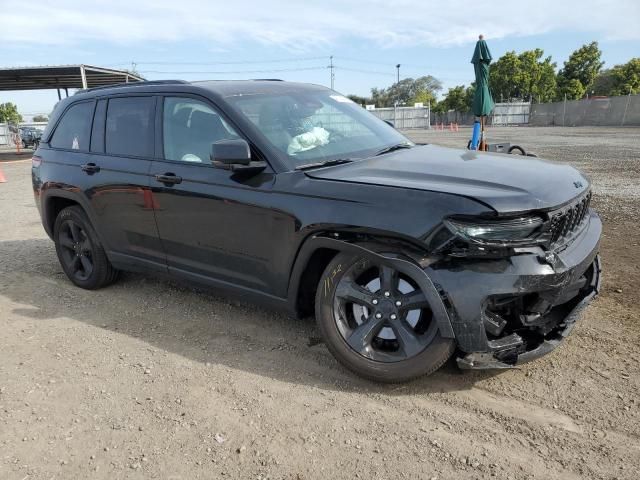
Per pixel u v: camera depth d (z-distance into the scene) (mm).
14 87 33375
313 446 2604
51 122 5242
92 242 4754
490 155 3764
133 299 4703
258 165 3400
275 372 3324
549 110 47562
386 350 3088
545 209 2734
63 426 2852
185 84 4059
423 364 2904
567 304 3203
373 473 2400
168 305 4527
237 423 2811
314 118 3953
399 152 3834
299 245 3223
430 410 2859
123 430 2795
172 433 2750
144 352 3676
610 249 5578
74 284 5141
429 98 97062
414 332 2965
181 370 3398
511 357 2818
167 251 4090
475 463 2439
